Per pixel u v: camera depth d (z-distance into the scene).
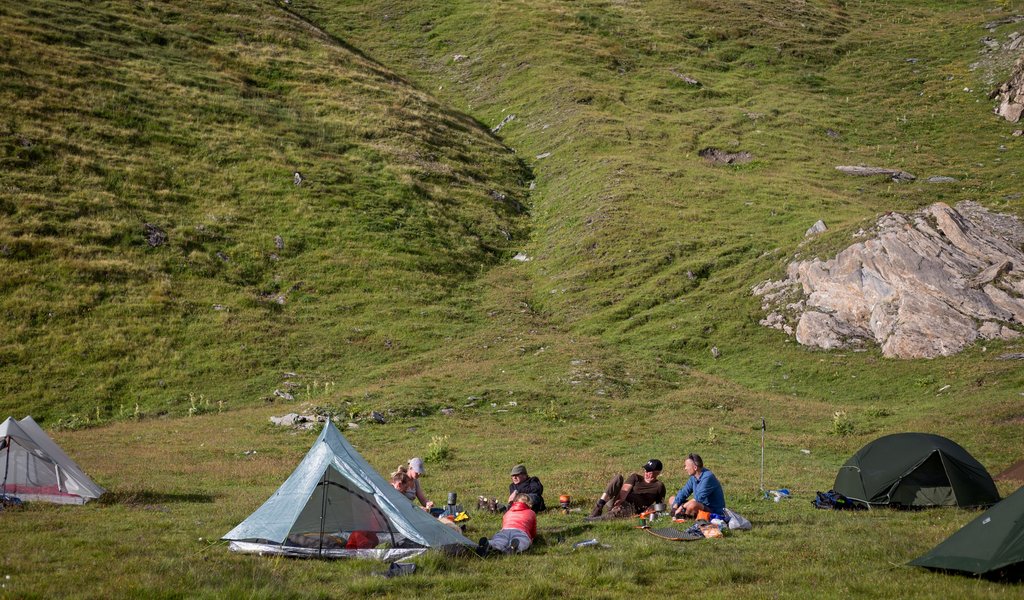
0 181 49.09
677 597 8.75
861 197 63.16
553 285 53.94
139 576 8.88
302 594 8.58
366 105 76.81
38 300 42.47
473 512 15.56
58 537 11.83
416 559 10.38
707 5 116.00
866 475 16.31
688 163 71.25
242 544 11.12
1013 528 9.31
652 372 39.66
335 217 56.94
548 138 80.19
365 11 117.94
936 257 42.31
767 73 97.38
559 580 9.53
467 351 43.12
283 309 47.38
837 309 43.28
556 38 103.25
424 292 51.28
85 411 35.56
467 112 90.00
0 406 35.16
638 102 86.50
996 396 31.12
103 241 47.91
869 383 37.12
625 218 59.72
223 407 36.41
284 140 65.12
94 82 63.19
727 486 19.45
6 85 57.97
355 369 41.56
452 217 61.97
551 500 17.27
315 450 11.97
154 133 59.91
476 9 115.94
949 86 90.69
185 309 44.88
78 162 53.44
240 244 51.84
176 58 73.94
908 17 117.06
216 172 58.34
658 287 50.47
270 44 84.69
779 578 9.46
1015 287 39.94
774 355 41.81
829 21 114.50
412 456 24.92
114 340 41.09
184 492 18.09
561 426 30.69
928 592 8.61
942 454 15.84
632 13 114.06
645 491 14.86
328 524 11.31
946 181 65.69
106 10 78.31
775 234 55.41
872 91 91.75
